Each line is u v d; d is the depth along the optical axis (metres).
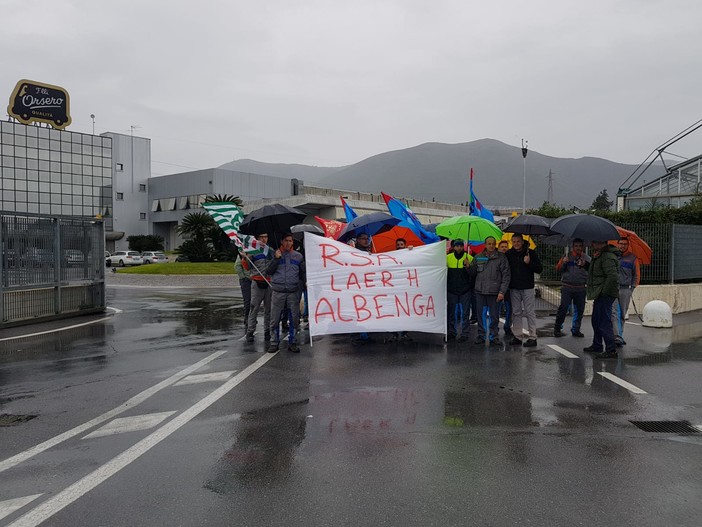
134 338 10.60
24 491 4.00
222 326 12.20
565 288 10.48
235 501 3.79
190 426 5.37
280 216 10.10
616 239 8.41
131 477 4.21
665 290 14.64
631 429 5.25
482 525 3.45
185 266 31.61
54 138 67.31
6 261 12.02
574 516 3.56
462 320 10.38
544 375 7.38
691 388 6.76
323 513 3.61
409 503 3.74
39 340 10.40
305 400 6.21
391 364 8.05
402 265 9.84
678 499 3.80
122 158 72.12
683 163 36.19
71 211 68.56
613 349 8.58
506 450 4.69
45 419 5.66
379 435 5.06
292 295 9.02
